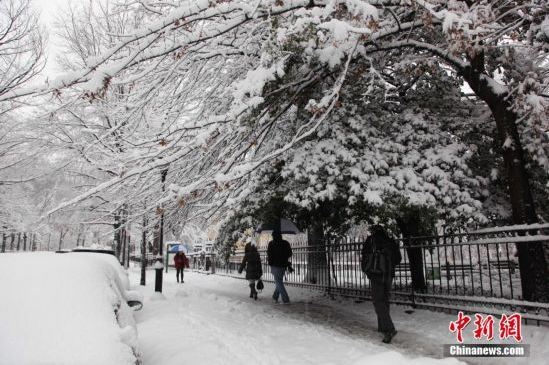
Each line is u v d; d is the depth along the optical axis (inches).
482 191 347.3
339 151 326.6
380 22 316.5
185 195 277.9
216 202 350.0
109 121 489.1
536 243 291.9
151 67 294.2
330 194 313.9
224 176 268.4
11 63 487.8
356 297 413.7
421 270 371.9
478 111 391.2
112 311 163.0
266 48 286.5
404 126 364.2
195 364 196.2
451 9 267.0
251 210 364.5
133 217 350.9
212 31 274.1
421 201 305.1
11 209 770.8
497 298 273.9
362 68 334.0
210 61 367.2
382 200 302.4
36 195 754.8
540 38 306.2
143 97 327.9
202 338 249.3
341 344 241.0
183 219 467.5
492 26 283.7
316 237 582.6
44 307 145.9
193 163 340.5
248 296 514.0
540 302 273.9
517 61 371.2
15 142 553.6
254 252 492.7
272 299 480.1
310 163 327.0
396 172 323.9
